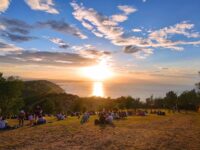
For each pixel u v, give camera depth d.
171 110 99.44
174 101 120.69
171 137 31.06
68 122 46.56
